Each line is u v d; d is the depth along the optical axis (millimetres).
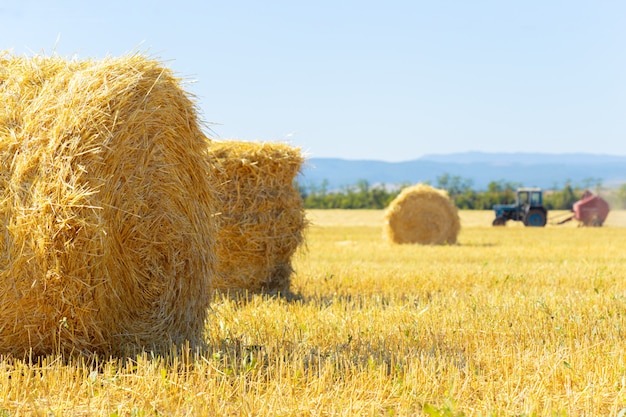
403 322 9148
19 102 6965
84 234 6707
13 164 6746
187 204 7617
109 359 7145
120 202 7043
